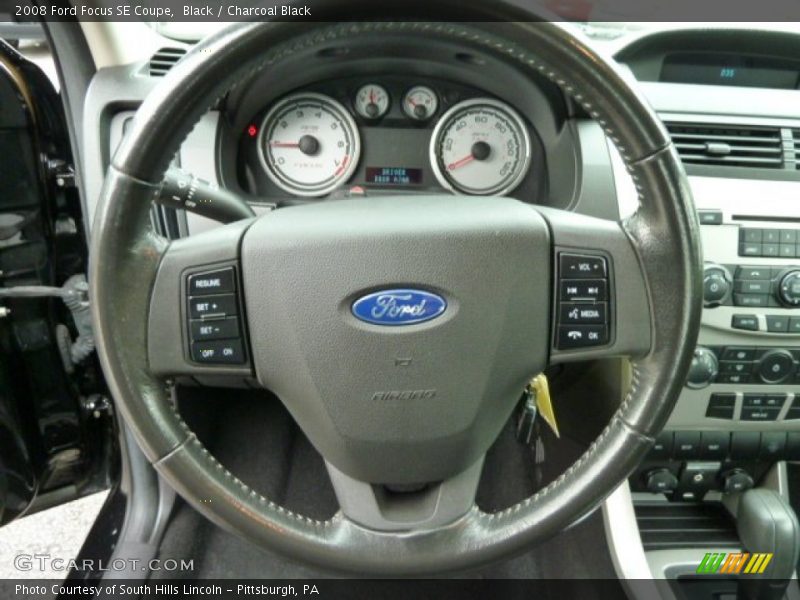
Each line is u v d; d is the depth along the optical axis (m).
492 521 0.72
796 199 1.04
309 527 0.70
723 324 1.05
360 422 0.68
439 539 0.71
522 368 0.69
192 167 1.01
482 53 0.97
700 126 1.05
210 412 1.39
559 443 1.32
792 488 1.35
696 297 0.64
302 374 0.67
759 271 1.04
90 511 1.60
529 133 1.10
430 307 0.64
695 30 1.09
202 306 0.65
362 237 0.63
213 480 0.67
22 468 1.12
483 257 0.64
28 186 1.04
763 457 1.17
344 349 0.65
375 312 0.64
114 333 0.61
